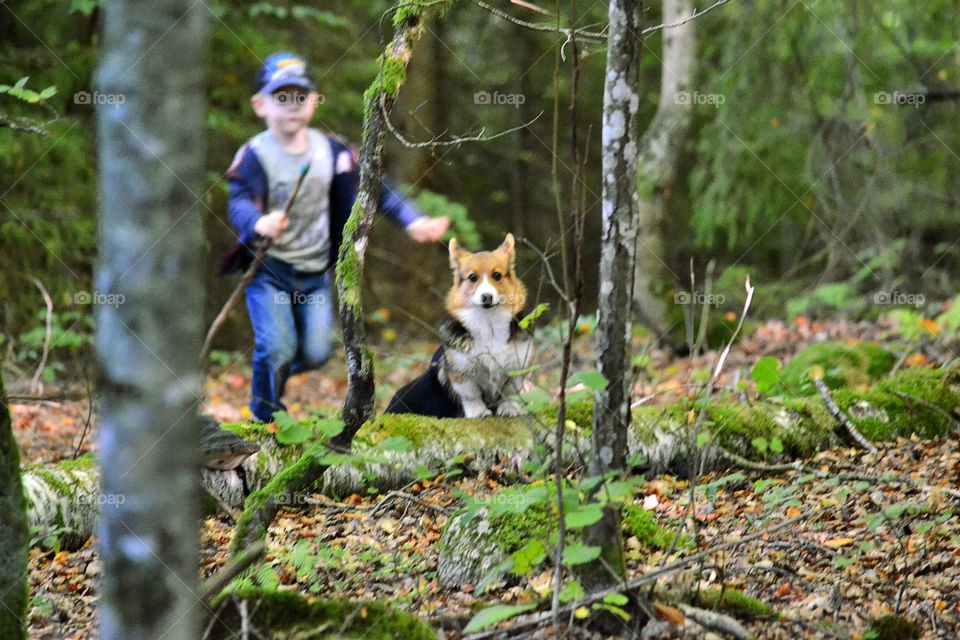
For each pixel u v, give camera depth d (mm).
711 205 18672
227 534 8008
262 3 20578
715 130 18641
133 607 3809
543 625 5668
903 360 12602
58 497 8000
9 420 5289
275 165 9688
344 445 6949
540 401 5355
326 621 5562
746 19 17969
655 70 26797
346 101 24141
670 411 9398
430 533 7859
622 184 5539
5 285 17625
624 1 5531
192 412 3803
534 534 6770
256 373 9906
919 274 19406
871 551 7102
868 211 19328
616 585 5457
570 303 5285
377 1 24812
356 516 8172
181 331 3738
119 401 3736
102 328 3758
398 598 6598
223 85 21438
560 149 26875
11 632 5281
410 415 9242
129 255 3662
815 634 5801
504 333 9617
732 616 6020
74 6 17516
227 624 5523
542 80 27328
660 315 17438
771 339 17188
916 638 5875
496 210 29453
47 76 18703
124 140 3631
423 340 23844
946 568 6848
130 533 3783
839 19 17094
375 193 6953
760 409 9672
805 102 18328
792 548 7242
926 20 17016
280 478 6852
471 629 5078
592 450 5609
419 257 25297
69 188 18766
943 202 19906
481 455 8953
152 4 3576
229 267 10109
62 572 7477
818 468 9094
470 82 27797
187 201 3697
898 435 9797
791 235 23000
